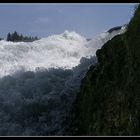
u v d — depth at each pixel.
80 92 13.09
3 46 24.23
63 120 14.03
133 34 12.44
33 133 13.91
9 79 16.58
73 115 13.39
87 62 16.19
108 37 26.56
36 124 14.41
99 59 12.82
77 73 15.73
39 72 16.58
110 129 11.27
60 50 25.38
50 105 14.95
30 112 14.98
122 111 11.42
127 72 11.94
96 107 11.86
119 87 11.80
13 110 15.19
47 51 24.95
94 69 12.74
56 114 14.40
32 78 16.52
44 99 15.08
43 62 22.89
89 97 12.27
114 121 11.34
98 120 11.55
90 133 11.48
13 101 15.43
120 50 12.47
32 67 20.47
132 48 12.23
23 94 15.73
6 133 14.27
